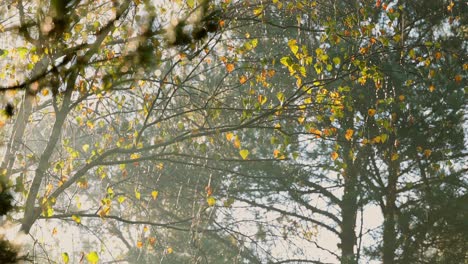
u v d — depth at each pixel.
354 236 18.55
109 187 11.19
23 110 9.09
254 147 17.53
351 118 16.31
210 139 12.63
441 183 17.19
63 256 8.59
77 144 13.81
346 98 11.73
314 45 15.30
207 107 11.19
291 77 15.38
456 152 17.33
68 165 10.43
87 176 16.34
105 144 11.67
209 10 10.12
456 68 16.58
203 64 16.12
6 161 9.20
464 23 17.14
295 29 14.82
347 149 16.77
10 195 6.20
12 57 9.05
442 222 16.89
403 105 13.95
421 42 17.12
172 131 13.36
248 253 17.25
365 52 12.45
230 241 17.62
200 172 15.77
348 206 18.22
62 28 7.16
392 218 17.06
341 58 14.80
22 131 9.20
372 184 17.97
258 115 11.78
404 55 16.48
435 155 17.00
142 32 8.12
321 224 18.95
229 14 11.55
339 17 13.75
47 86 7.52
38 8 7.09
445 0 16.89
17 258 5.89
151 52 8.20
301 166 17.78
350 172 17.36
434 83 16.17
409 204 17.78
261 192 18.25
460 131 17.11
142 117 12.44
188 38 8.28
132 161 10.59
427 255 18.62
